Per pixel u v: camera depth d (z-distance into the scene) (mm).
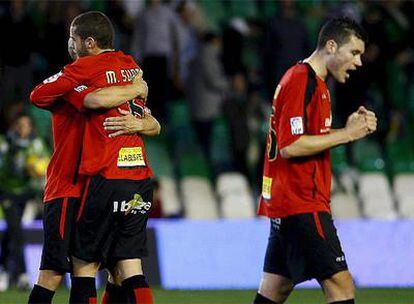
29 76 56125
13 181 41688
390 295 40281
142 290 23469
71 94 23234
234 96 57781
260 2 72125
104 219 23391
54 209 23391
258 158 57062
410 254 47469
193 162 61625
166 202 57344
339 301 23156
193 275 45344
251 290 43031
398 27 61875
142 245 23953
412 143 64875
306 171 23250
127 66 23969
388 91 63656
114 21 59281
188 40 59938
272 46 56750
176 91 59656
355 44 23500
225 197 57219
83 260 23547
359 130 23141
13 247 41938
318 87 23344
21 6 55812
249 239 46438
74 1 57750
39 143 41906
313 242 23141
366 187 60000
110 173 23312
